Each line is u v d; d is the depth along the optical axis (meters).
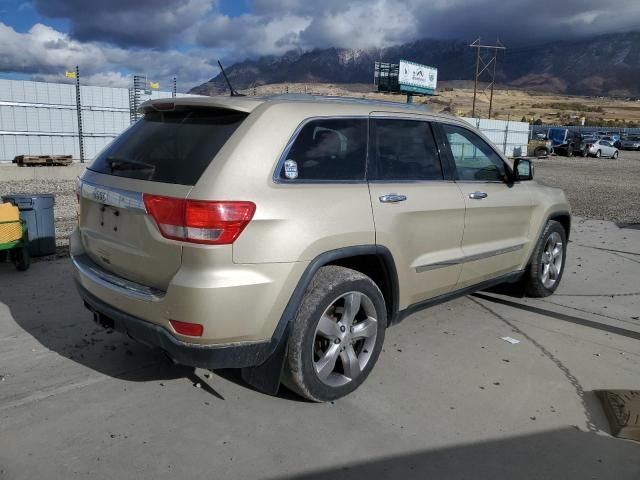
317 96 3.56
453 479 2.68
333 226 3.14
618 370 3.93
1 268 6.10
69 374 3.66
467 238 4.25
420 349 4.20
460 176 4.27
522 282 5.40
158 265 2.90
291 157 3.09
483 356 4.10
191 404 3.32
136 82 25.83
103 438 2.96
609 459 2.87
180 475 2.67
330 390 3.30
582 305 5.36
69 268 6.14
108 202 3.17
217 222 2.72
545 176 23.73
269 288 2.89
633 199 14.92
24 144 23.73
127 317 3.05
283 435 3.02
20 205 6.39
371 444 2.95
